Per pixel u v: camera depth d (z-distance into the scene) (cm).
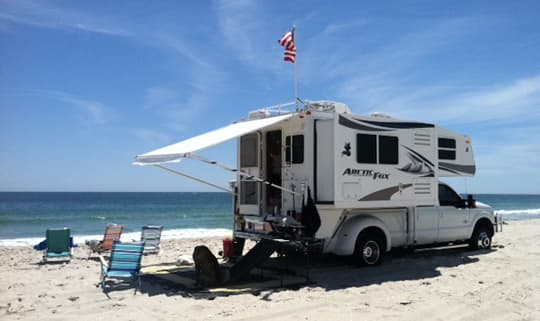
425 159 942
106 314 585
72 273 864
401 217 974
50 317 573
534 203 8675
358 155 836
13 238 2219
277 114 897
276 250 838
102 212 4841
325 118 831
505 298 652
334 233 856
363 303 632
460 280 786
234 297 666
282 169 869
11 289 729
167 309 604
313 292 698
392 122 891
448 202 1067
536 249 1166
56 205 6369
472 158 1112
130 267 730
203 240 1517
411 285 746
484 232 1150
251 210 919
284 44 901
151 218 4025
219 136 794
